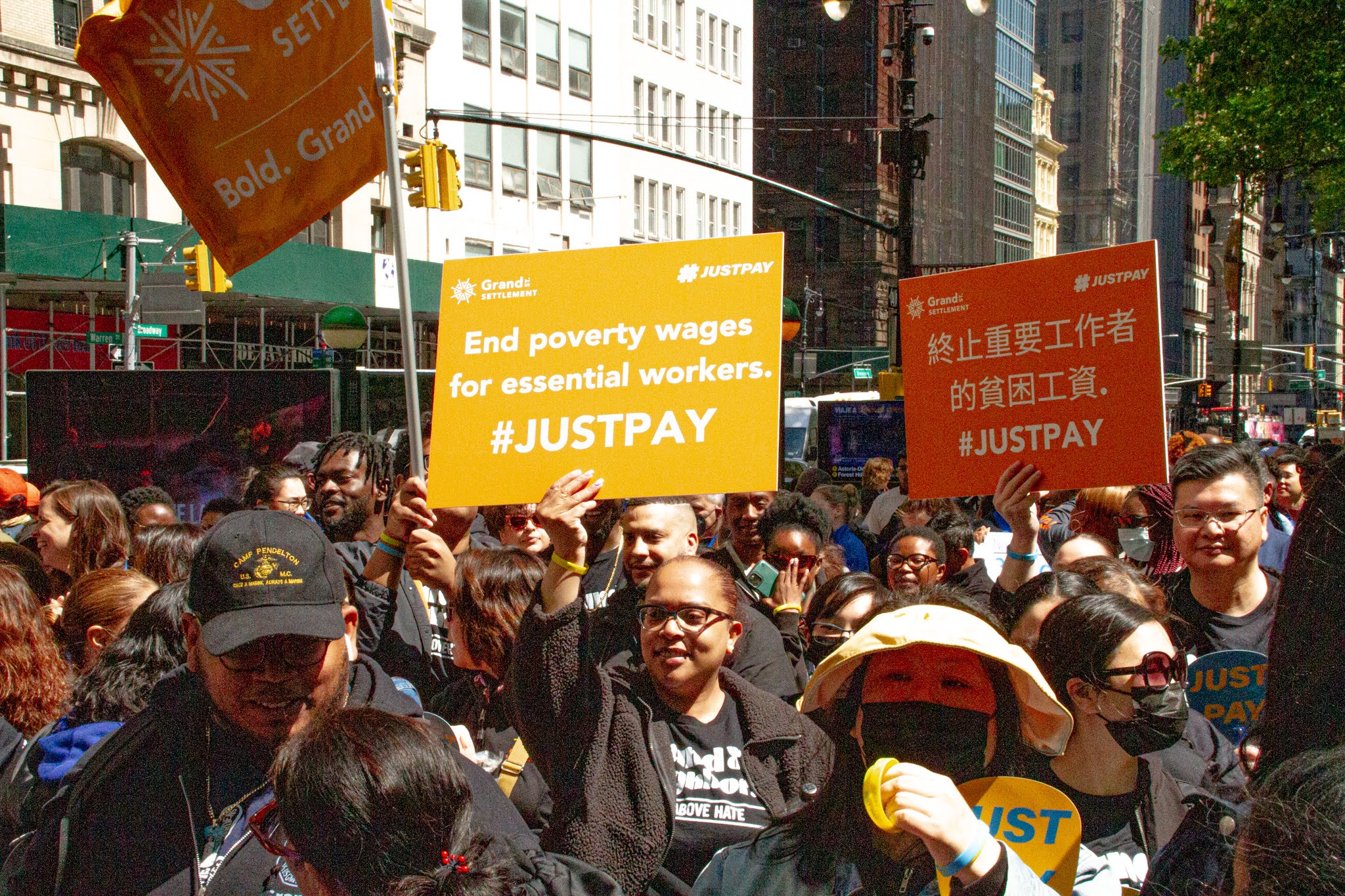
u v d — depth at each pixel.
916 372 3.99
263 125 5.13
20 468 19.58
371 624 4.12
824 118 63.44
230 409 12.55
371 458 5.83
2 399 21.97
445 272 3.58
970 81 54.12
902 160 17.62
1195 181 28.27
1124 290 3.65
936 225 51.16
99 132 23.91
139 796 2.49
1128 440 3.63
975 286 3.89
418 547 4.11
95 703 3.08
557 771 3.13
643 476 3.31
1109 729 2.77
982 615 2.84
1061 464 3.74
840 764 2.63
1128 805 2.81
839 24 63.22
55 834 2.47
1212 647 4.30
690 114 43.53
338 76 5.01
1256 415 57.09
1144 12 65.19
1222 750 3.31
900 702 2.55
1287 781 1.34
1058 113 66.25
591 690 3.12
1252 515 4.27
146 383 12.60
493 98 33.75
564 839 3.16
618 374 3.39
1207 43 27.00
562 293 3.48
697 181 44.06
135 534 7.21
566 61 36.56
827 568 6.35
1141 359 3.62
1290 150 26.55
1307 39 25.78
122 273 22.28
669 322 3.38
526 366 3.46
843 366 49.38
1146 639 2.76
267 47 5.09
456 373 3.50
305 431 12.50
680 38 42.88
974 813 2.32
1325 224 29.62
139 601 3.88
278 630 2.41
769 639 4.47
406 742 2.00
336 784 1.92
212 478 12.56
